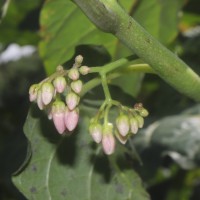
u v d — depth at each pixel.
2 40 0.57
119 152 0.35
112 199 0.34
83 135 0.34
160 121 0.47
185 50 0.55
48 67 0.42
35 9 0.55
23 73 0.80
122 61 0.29
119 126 0.29
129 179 0.35
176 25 0.44
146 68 0.31
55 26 0.41
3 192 0.57
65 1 0.40
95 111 0.34
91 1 0.26
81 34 0.41
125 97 0.35
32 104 0.32
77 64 0.28
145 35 0.27
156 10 0.43
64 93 0.31
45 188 0.32
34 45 0.58
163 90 0.53
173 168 0.60
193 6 0.54
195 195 0.62
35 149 0.32
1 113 0.71
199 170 0.60
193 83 0.28
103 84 0.29
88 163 0.34
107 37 0.41
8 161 0.52
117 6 0.26
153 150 0.45
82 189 0.34
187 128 0.46
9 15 0.54
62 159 0.33
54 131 0.33
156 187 0.61
